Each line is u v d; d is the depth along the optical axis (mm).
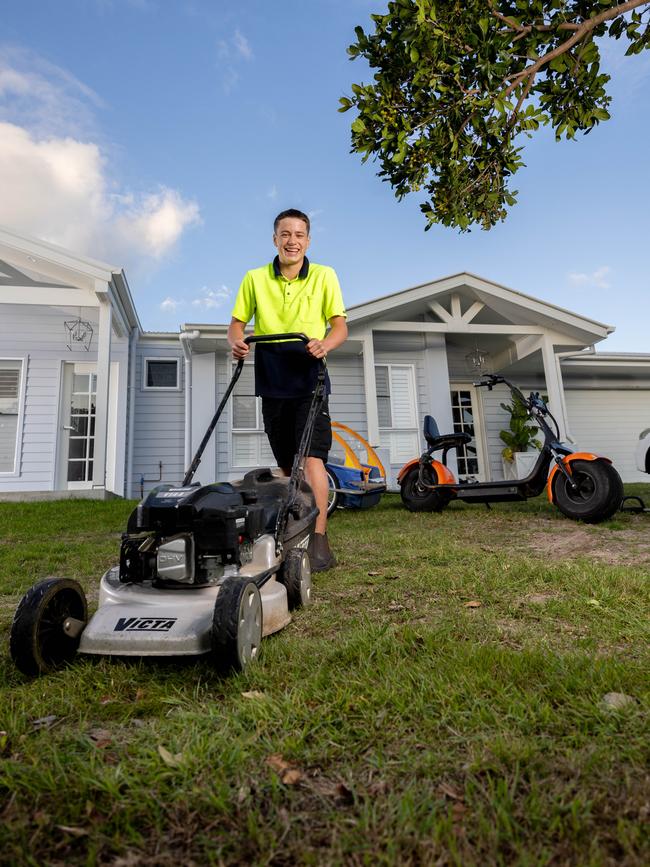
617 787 1204
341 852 1053
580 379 14430
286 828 1129
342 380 11109
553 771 1271
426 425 6938
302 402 3537
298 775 1312
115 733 1572
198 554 2111
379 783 1272
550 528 5223
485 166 4969
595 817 1108
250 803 1214
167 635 1888
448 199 5062
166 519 2090
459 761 1338
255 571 2273
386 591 3021
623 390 14859
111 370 10820
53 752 1409
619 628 2268
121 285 9227
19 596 3385
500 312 11562
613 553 3961
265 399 3598
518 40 4484
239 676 1827
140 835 1126
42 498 8664
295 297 3547
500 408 13359
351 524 5930
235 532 2123
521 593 2867
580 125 4902
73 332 10703
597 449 14477
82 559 4383
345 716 1567
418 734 1468
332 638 2318
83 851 1093
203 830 1138
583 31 4422
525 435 12422
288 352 3537
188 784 1275
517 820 1115
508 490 6156
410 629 2227
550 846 1043
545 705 1518
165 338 11586
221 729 1507
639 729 1409
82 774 1303
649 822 1082
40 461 10359
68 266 8734
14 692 1838
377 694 1651
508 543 4512
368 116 4645
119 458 10609
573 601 2648
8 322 10555
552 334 11484
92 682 1899
